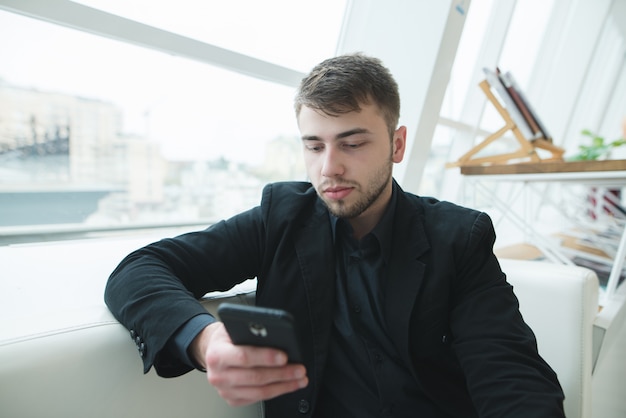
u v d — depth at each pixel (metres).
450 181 2.32
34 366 0.49
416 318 0.63
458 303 0.65
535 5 2.47
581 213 2.53
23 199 1.00
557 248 1.41
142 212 1.23
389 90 0.65
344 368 0.67
